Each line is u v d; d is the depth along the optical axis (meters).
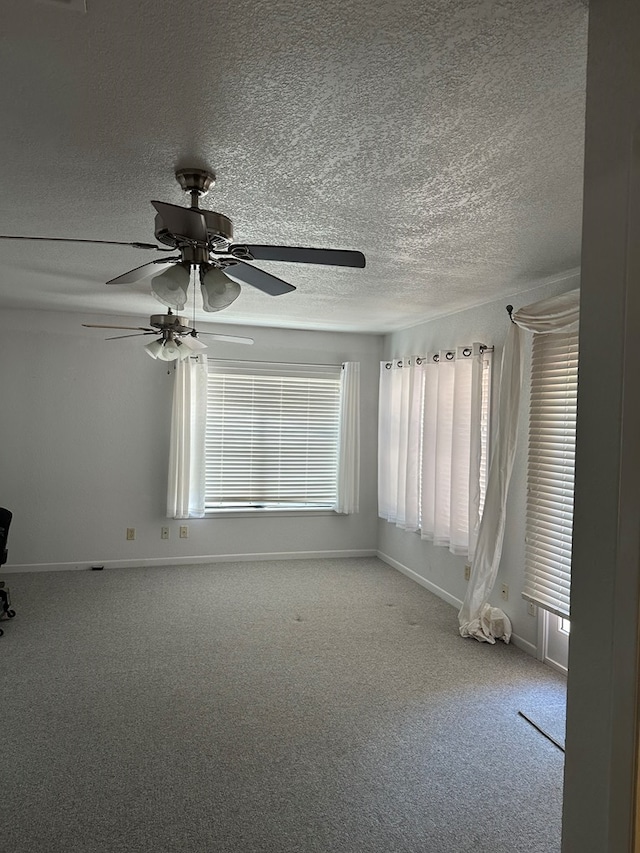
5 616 4.50
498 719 3.16
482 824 2.35
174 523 6.00
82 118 1.82
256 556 6.24
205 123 1.83
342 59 1.49
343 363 6.37
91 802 2.41
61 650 3.91
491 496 4.16
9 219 2.80
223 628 4.36
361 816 2.38
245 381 6.19
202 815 2.36
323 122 1.81
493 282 3.86
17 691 3.35
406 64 1.50
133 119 1.82
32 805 2.38
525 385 4.05
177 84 1.62
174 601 4.91
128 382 5.80
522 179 2.20
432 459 5.17
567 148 1.94
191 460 5.95
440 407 4.98
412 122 1.79
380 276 3.73
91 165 2.17
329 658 3.88
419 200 2.43
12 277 4.08
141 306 5.15
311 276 3.75
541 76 1.55
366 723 3.09
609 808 1.30
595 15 1.31
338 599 5.06
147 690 3.39
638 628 1.25
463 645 4.12
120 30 1.39
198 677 3.58
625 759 1.26
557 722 3.13
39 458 5.62
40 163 2.15
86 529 5.76
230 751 2.81
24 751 2.76
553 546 3.72
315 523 6.39
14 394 5.54
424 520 5.19
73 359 5.66
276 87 1.62
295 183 2.28
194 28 1.37
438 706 3.28
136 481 5.87
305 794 2.50
